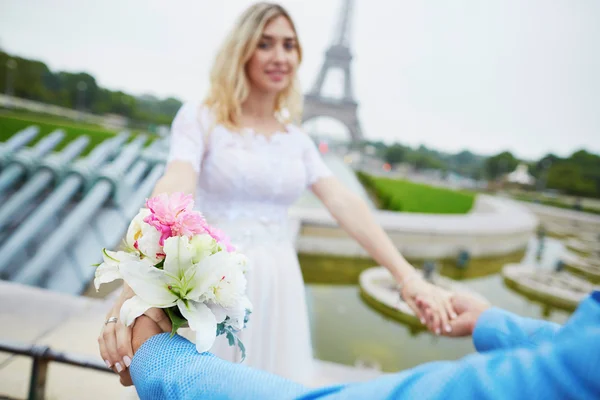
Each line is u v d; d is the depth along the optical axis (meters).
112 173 5.05
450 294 0.98
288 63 1.22
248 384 0.40
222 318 0.59
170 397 0.42
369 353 4.03
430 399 0.31
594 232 15.05
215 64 1.22
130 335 0.55
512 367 0.30
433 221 7.38
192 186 1.02
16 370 1.95
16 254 3.66
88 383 1.94
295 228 5.46
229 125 1.19
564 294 5.95
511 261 8.29
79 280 3.68
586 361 0.26
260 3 1.19
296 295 1.21
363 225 1.17
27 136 5.81
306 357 1.25
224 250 0.62
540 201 28.34
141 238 0.59
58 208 4.42
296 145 1.30
